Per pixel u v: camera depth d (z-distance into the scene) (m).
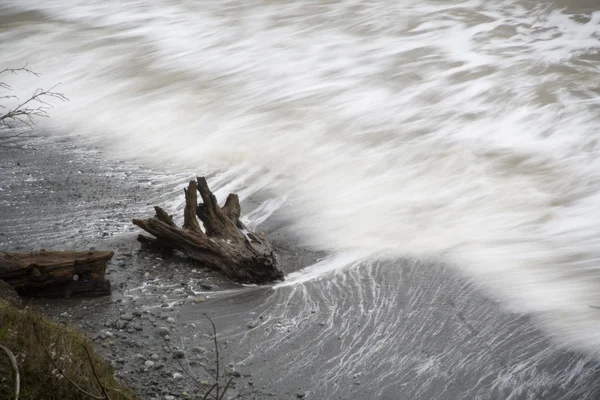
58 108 25.05
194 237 13.02
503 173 18.66
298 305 11.92
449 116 22.94
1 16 39.88
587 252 14.21
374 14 34.59
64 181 17.59
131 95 26.31
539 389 9.95
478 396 9.74
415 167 19.23
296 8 36.66
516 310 12.05
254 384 9.73
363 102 24.39
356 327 11.30
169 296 11.97
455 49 29.39
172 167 19.14
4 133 21.91
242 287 12.47
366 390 9.76
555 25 31.39
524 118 22.42
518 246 14.59
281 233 15.17
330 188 17.91
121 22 37.06
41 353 8.06
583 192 17.27
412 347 10.85
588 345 11.01
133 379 9.52
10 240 14.02
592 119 21.91
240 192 17.56
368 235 15.15
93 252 11.81
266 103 24.73
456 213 16.34
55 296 11.62
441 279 13.12
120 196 16.72
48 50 33.00
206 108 24.47
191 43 32.69
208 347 10.53
